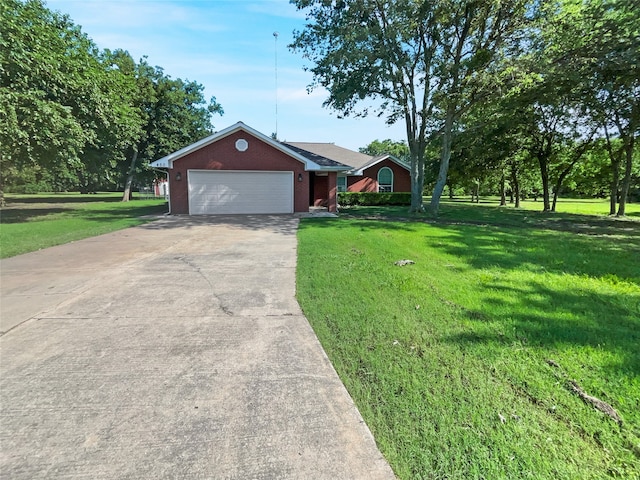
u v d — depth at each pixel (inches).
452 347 112.4
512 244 309.1
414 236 350.0
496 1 463.8
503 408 81.8
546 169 770.2
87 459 67.9
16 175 1398.9
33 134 474.6
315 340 120.3
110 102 624.7
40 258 250.7
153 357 108.6
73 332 126.0
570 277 198.4
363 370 100.1
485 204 1147.3
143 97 1024.9
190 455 69.2
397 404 84.5
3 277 199.0
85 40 681.6
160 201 1079.0
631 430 73.6
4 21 448.1
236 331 128.0
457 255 259.0
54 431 75.7
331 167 629.6
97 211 680.4
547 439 71.8
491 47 542.6
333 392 90.4
